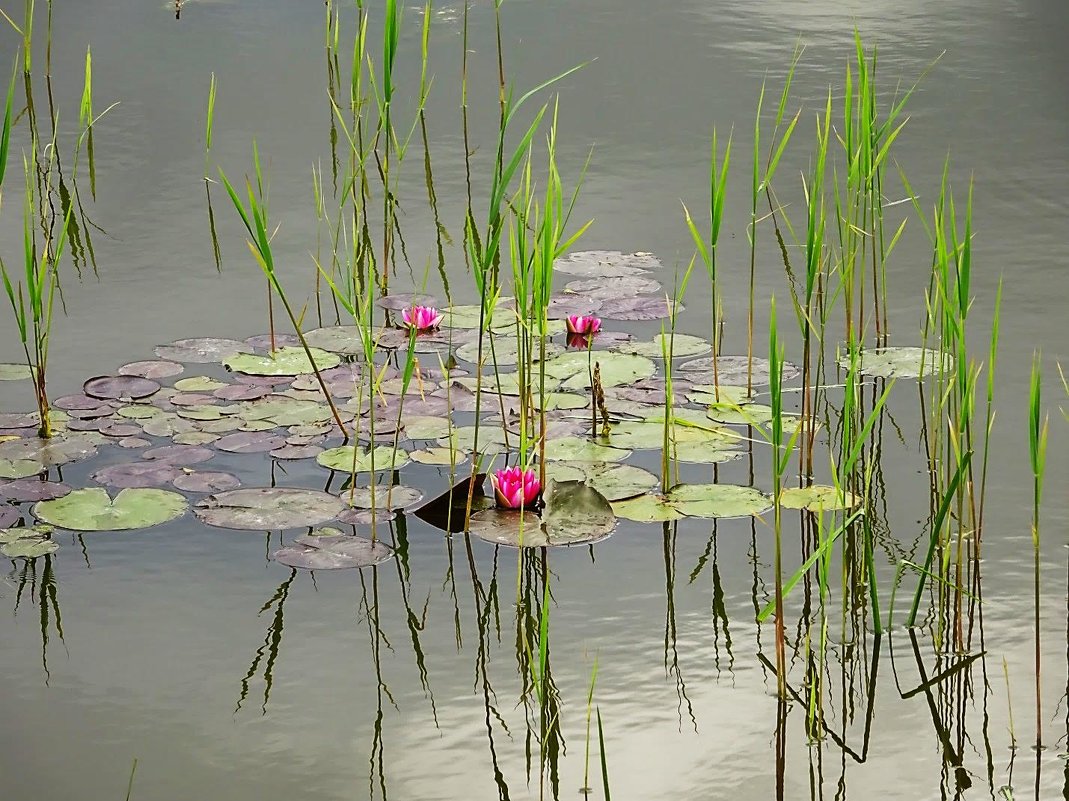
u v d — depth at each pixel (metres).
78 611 3.75
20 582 3.89
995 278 5.93
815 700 3.34
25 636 3.63
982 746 3.15
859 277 6.00
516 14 10.61
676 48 9.75
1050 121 8.13
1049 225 6.54
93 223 6.76
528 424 4.63
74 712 3.31
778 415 3.28
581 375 5.03
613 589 3.85
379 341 5.38
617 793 3.01
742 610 3.74
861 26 10.35
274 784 3.04
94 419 4.71
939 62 9.39
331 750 3.17
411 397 4.89
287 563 3.95
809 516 4.22
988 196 6.95
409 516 4.21
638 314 5.59
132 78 8.86
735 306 5.72
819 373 4.39
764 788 3.02
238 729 3.24
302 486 4.36
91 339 5.43
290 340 5.40
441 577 3.93
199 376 5.10
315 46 9.62
